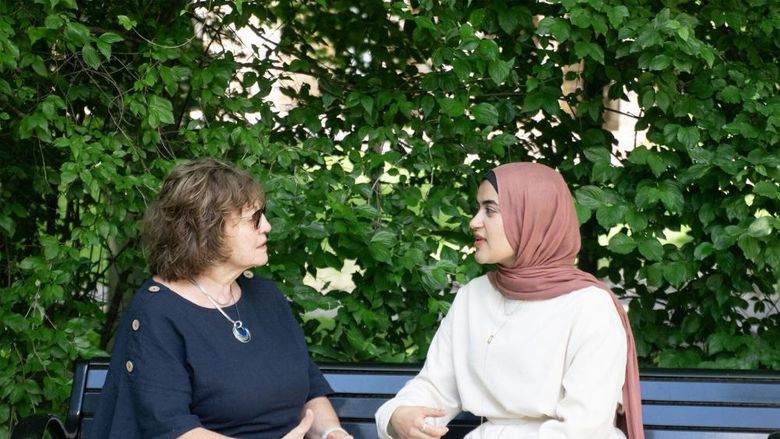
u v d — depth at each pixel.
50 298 3.61
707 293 3.96
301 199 3.67
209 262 2.84
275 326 3.01
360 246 3.72
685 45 3.49
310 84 4.15
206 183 2.84
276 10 4.24
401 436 3.00
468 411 3.08
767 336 3.94
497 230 2.86
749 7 3.85
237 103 3.82
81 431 3.30
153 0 4.09
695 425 3.23
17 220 4.22
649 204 3.70
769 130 3.57
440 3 3.73
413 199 3.87
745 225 3.62
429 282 3.69
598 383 2.74
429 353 3.12
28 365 3.72
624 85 3.92
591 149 3.83
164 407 2.70
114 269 4.51
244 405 2.82
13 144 4.08
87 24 4.05
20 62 3.67
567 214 2.87
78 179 3.85
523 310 2.88
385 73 4.09
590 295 2.81
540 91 3.87
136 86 3.62
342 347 3.97
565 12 3.78
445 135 3.86
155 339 2.75
